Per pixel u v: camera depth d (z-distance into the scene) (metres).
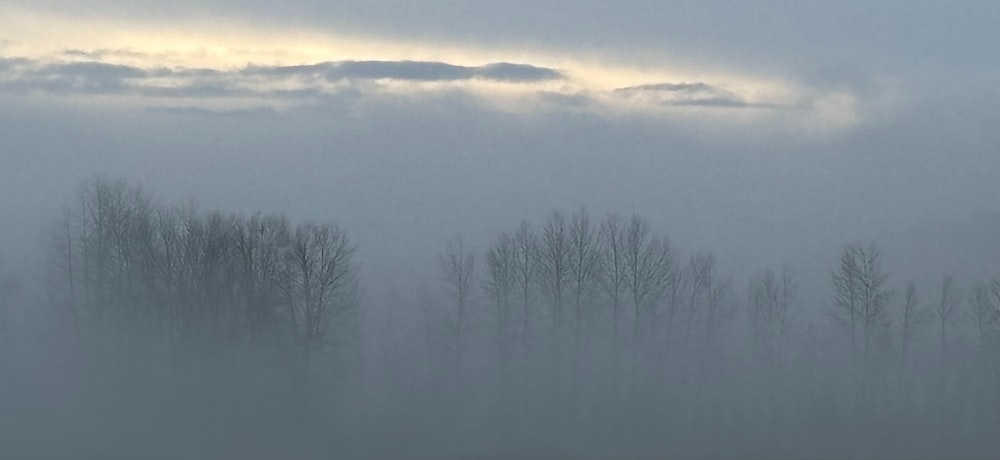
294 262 63.41
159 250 66.19
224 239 65.75
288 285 63.41
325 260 63.75
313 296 63.22
